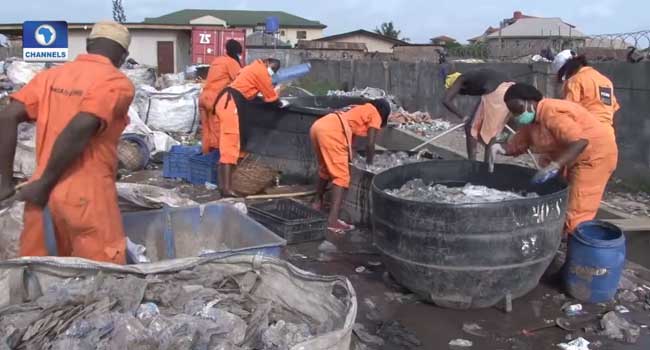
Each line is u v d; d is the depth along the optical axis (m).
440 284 4.53
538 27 48.44
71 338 2.84
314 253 5.88
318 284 3.36
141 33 28.55
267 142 8.06
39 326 2.96
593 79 5.73
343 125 6.32
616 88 8.62
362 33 67.06
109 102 3.71
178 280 3.48
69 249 4.02
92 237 3.88
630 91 8.38
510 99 5.04
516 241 4.37
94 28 3.94
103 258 3.93
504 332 4.37
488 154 5.55
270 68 8.29
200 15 75.56
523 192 5.39
